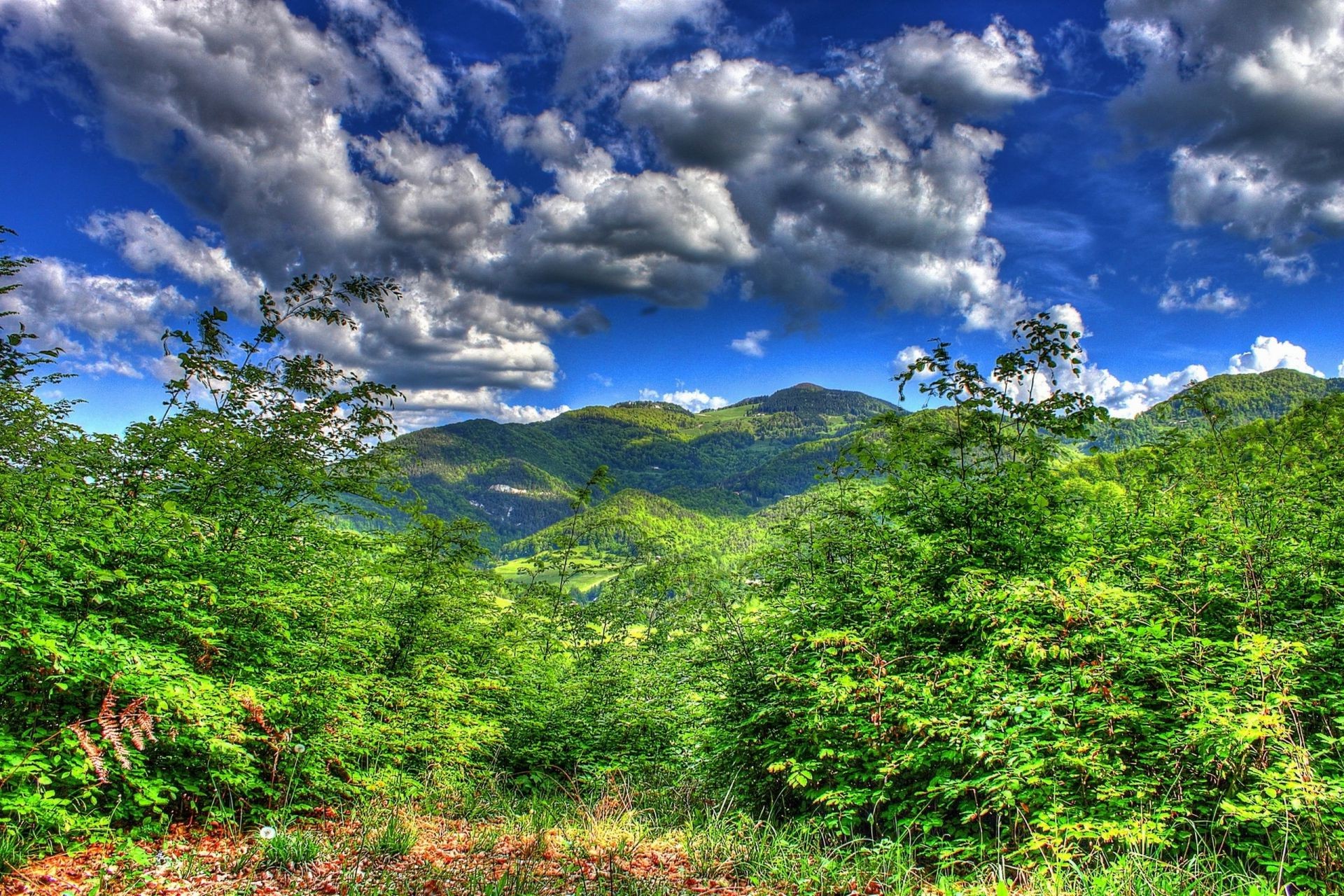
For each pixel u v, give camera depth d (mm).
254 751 7102
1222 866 4434
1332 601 6379
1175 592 6012
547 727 11875
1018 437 8484
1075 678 5398
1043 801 4914
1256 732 4113
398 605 10984
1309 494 8969
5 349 8594
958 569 7105
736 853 5953
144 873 4980
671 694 11383
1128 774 4961
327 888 5121
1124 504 8953
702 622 9680
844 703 6168
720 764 7941
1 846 4676
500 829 7367
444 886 5273
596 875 5574
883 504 8594
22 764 4816
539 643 15828
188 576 7082
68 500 6312
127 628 6156
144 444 8500
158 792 5789
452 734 9344
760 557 9461
